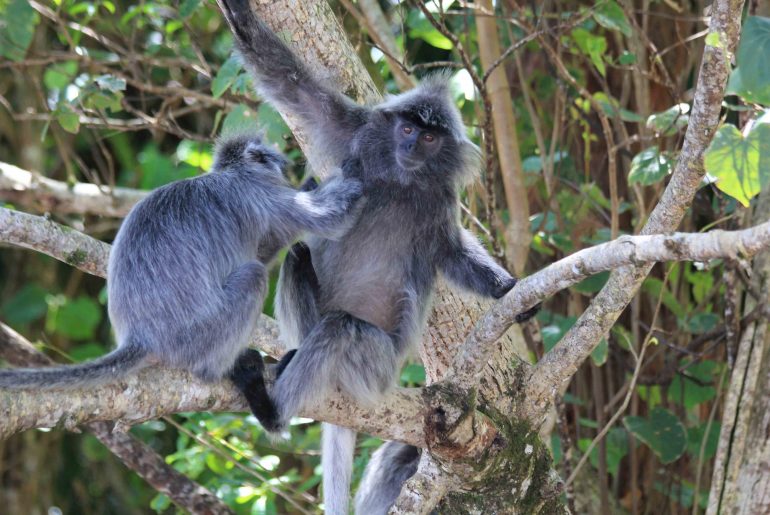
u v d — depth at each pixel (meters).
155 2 12.76
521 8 12.07
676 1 12.82
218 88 9.64
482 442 7.73
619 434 11.80
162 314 7.06
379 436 7.98
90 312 14.72
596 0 11.24
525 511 8.33
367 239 8.60
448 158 8.54
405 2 12.91
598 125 12.80
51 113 11.38
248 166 7.98
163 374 6.94
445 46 11.02
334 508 8.80
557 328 10.31
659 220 6.99
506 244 11.15
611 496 12.03
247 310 7.23
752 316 9.91
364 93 8.73
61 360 14.44
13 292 15.81
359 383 7.86
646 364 11.69
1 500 14.88
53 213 13.44
